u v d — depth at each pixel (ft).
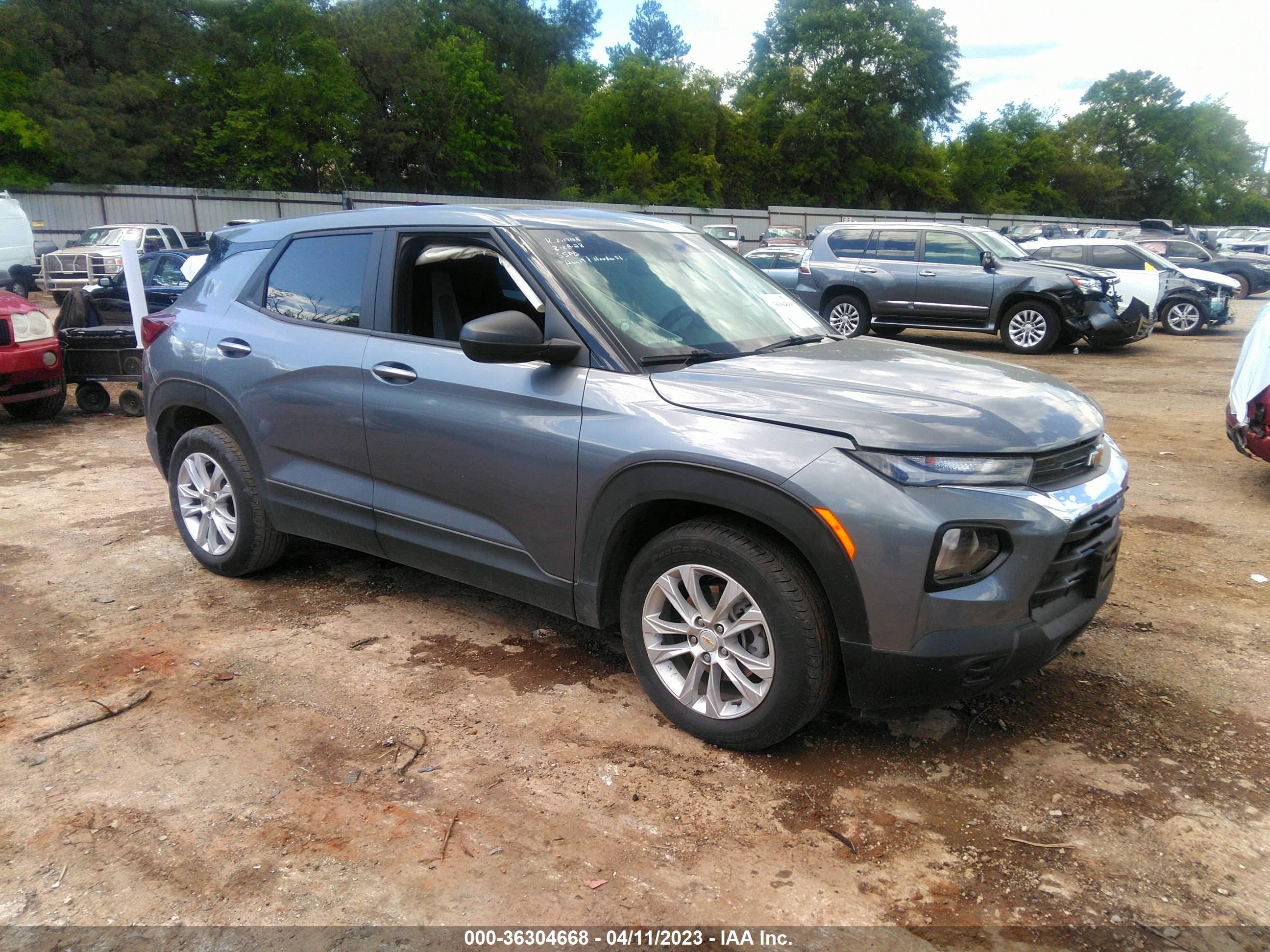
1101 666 11.48
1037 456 8.47
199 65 122.72
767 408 8.84
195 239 77.56
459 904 7.25
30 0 107.34
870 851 7.95
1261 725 10.05
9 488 19.67
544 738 9.70
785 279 49.88
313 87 128.36
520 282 10.67
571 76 212.84
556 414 9.93
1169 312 52.31
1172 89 285.02
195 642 12.00
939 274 43.55
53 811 8.40
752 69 208.13
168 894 7.36
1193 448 23.85
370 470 11.87
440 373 10.95
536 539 10.35
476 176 161.38
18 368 24.88
